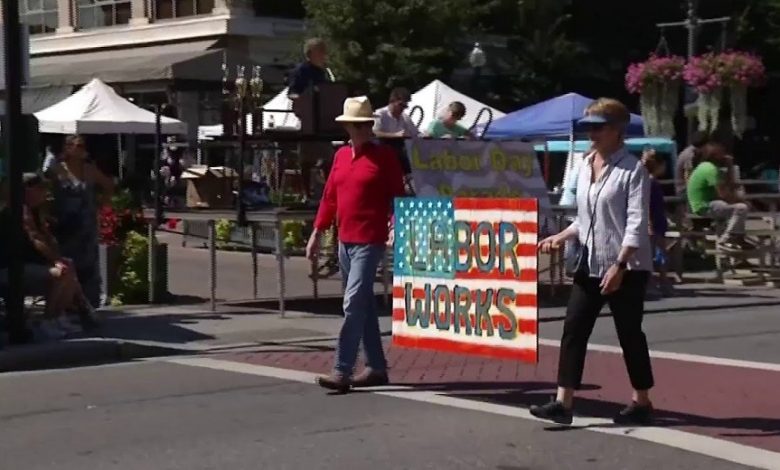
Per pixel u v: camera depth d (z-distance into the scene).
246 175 16.34
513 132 18.48
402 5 28.45
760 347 11.53
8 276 11.33
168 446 7.46
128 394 9.31
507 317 8.37
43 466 6.99
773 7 38.50
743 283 17.03
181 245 22.20
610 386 9.37
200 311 14.00
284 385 9.59
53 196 12.98
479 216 8.52
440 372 10.07
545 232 14.08
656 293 15.79
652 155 15.69
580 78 37.66
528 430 7.82
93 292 13.21
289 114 15.99
